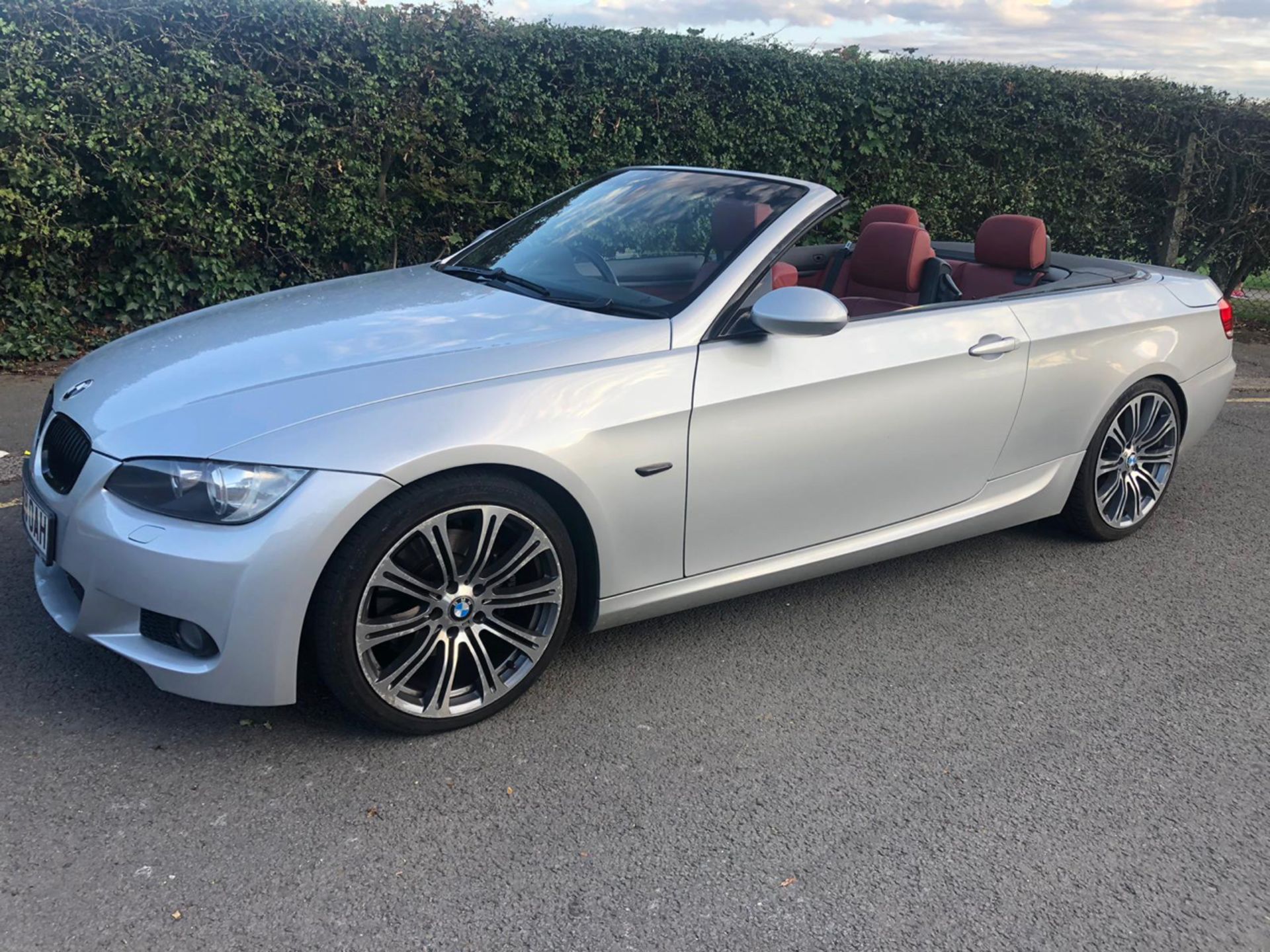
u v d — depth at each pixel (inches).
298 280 306.0
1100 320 160.6
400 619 106.3
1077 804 106.1
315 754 108.3
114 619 103.0
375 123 290.5
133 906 86.1
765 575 132.5
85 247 273.1
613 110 316.8
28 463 120.2
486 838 96.8
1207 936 88.8
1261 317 420.2
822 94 340.5
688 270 130.2
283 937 83.7
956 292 157.6
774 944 85.6
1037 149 372.8
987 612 150.1
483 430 104.7
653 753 111.6
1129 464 173.3
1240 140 381.4
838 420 130.1
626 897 90.0
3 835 93.5
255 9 271.3
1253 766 114.5
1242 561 173.3
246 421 101.2
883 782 108.3
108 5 256.4
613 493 114.8
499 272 145.0
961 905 91.1
